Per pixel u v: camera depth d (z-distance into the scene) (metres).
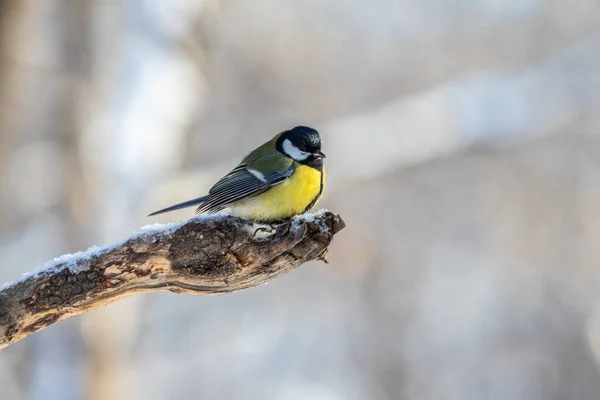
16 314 5.25
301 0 19.31
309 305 18.20
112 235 12.04
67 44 12.28
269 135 18.55
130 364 12.09
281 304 18.12
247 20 18.80
